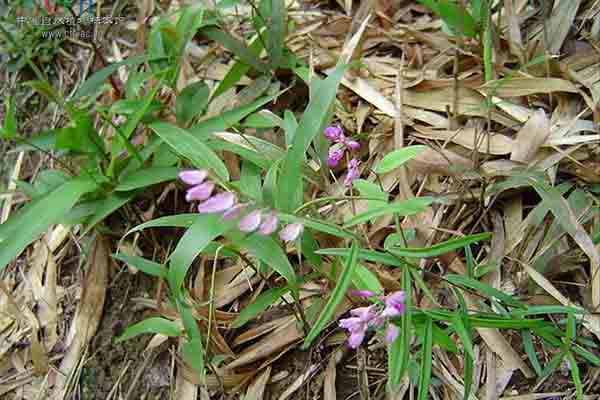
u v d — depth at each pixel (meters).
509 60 0.33
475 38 0.31
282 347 0.28
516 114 0.31
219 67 0.35
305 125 0.25
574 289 0.28
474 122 0.31
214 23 0.33
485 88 0.31
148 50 0.33
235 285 0.30
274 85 0.33
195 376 0.28
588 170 0.29
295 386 0.28
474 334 0.27
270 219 0.22
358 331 0.21
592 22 0.33
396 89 0.31
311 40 0.34
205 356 0.28
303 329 0.28
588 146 0.29
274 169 0.25
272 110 0.34
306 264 0.29
